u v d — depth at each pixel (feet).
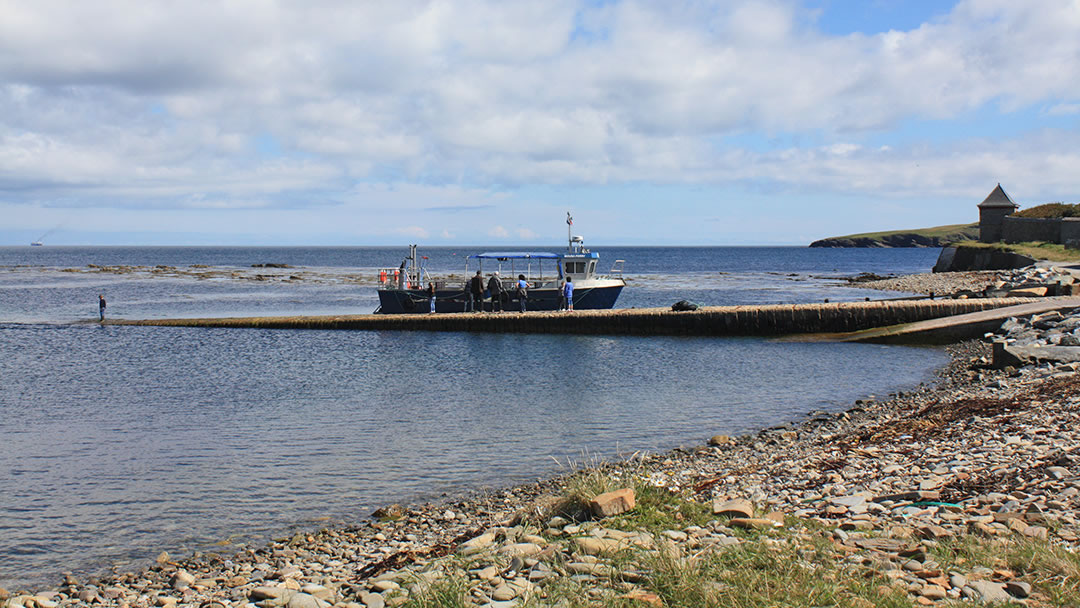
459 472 51.21
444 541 35.12
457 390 84.79
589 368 101.35
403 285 165.07
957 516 28.30
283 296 255.29
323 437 62.03
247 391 85.10
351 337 138.72
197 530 40.57
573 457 54.80
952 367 94.53
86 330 150.71
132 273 406.82
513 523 33.06
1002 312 121.80
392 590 24.67
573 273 161.89
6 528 41.11
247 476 50.83
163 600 29.12
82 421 69.36
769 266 529.45
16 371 100.99
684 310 138.62
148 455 56.65
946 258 342.64
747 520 28.04
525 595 22.25
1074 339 86.99
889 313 132.05
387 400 78.84
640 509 30.45
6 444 60.44
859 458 43.73
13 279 340.59
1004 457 38.22
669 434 62.08
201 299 239.71
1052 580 20.65
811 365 102.47
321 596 25.94
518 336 137.28
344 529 40.11
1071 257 248.93
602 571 23.57
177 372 100.01
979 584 20.68
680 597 20.89
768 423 66.08
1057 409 49.88
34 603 29.96
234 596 29.17
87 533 40.29
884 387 84.02
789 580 21.36
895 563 23.09
